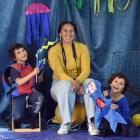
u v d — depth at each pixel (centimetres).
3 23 359
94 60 370
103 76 371
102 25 366
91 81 326
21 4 360
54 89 330
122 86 322
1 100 362
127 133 314
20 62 338
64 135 316
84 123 348
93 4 364
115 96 328
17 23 361
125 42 368
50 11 360
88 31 365
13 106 329
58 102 321
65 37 338
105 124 314
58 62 335
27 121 355
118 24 367
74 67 342
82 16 364
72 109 324
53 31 362
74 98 323
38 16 357
